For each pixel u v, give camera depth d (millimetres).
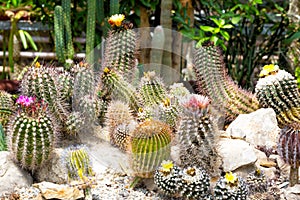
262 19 3695
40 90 2443
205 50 2811
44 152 2145
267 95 2775
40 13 4023
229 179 2018
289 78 2764
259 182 2156
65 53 3402
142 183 2234
